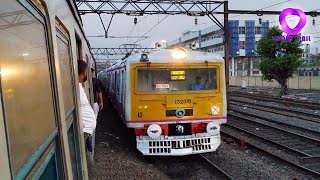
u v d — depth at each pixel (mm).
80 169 3150
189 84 7949
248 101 22781
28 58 1459
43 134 1572
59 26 2564
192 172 7305
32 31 1557
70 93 2955
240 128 11586
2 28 1156
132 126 7738
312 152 8570
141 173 6895
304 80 35156
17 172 1160
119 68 10016
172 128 8078
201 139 8008
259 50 27016
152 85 7789
